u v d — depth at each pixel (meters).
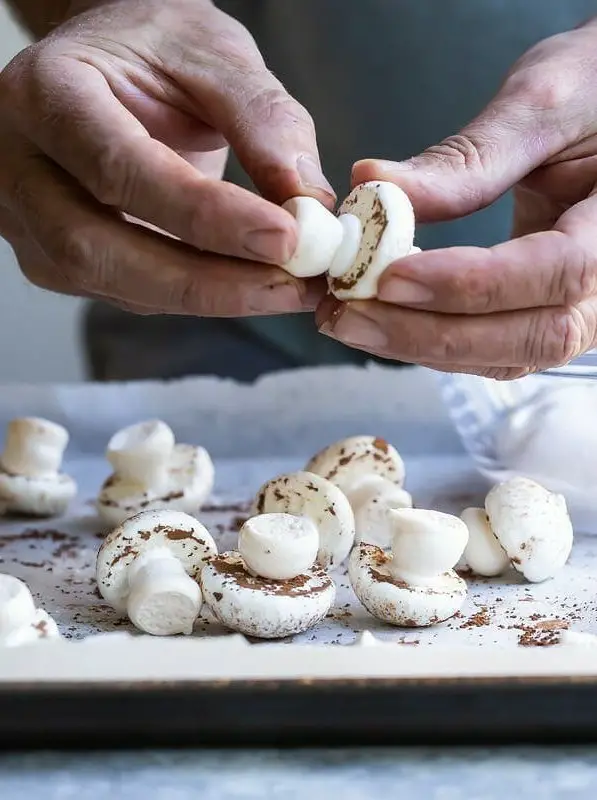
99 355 0.85
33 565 0.51
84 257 0.42
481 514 0.50
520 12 0.76
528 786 0.33
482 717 0.33
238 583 0.44
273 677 0.33
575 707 0.33
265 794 0.32
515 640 0.44
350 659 0.34
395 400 0.67
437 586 0.45
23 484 0.56
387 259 0.39
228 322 0.82
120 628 0.45
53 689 0.32
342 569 0.50
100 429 0.66
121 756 0.34
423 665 0.34
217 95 0.45
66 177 0.44
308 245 0.39
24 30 0.72
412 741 0.34
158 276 0.41
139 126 0.42
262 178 0.42
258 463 0.64
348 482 0.53
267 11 0.77
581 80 0.51
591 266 0.40
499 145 0.47
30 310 1.13
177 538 0.46
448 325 0.40
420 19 0.76
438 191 0.44
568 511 0.54
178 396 0.67
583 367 0.52
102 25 0.48
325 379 0.68
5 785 0.32
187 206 0.39
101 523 0.56
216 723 0.33
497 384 0.55
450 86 0.77
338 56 0.77
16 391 0.67
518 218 0.60
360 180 0.43
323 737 0.33
